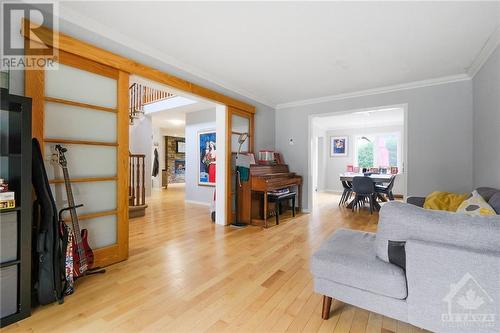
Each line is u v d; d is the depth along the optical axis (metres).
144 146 6.86
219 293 1.90
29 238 1.60
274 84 3.93
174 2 1.95
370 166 8.11
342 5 1.97
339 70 3.34
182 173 11.21
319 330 1.49
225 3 1.96
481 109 3.02
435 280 1.20
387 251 1.37
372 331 1.47
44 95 1.96
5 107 1.57
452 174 3.56
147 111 6.41
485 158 2.88
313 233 3.51
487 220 1.18
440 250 1.18
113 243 2.45
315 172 8.84
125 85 2.48
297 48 2.71
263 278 2.15
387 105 4.07
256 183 3.90
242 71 3.38
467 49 2.72
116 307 1.71
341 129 8.61
